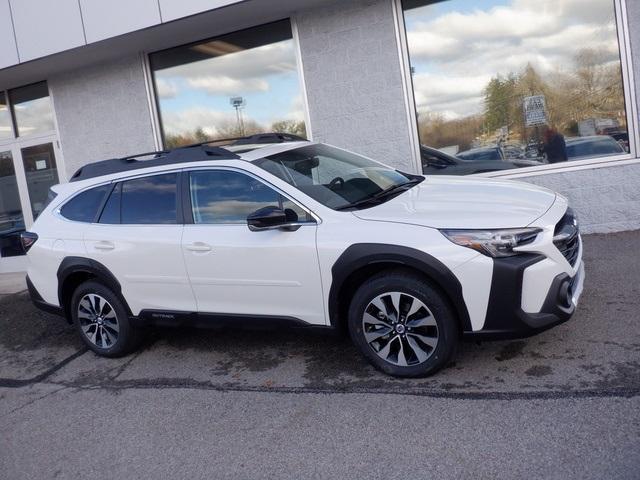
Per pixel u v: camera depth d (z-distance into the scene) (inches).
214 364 218.2
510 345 193.6
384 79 325.7
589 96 303.1
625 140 300.8
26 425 196.2
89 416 194.7
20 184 438.0
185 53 371.6
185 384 205.6
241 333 243.1
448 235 168.9
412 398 171.3
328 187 199.6
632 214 301.6
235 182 203.8
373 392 178.4
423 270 169.3
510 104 315.0
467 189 201.0
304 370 201.2
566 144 310.2
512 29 308.0
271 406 181.0
